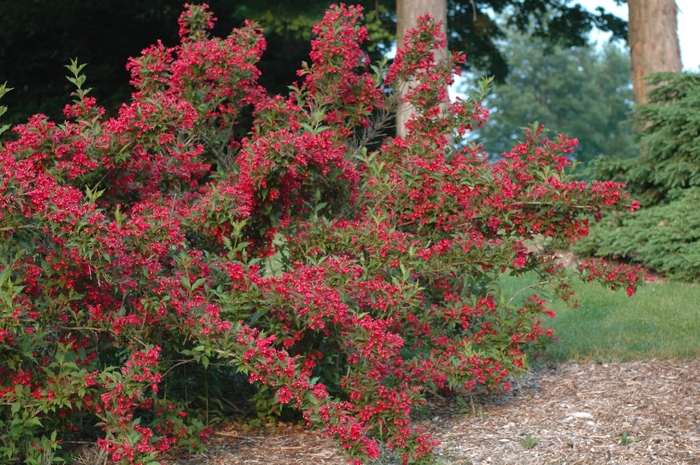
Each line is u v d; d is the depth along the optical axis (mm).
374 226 4570
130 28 15367
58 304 3711
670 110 10227
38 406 3602
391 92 5871
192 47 5285
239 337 3668
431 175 4918
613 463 3945
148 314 3895
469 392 5062
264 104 5223
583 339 6602
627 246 10055
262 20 16312
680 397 4871
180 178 4961
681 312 7523
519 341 5047
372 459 4020
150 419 4504
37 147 4020
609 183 4668
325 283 4211
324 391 3619
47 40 15523
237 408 4824
